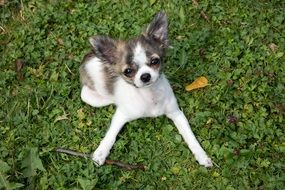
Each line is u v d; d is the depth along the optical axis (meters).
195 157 1.01
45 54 1.20
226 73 1.11
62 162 1.03
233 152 0.99
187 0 1.25
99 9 1.26
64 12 1.26
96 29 1.22
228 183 0.98
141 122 1.07
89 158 1.02
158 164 1.01
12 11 1.29
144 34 0.94
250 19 1.20
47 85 1.14
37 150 1.01
